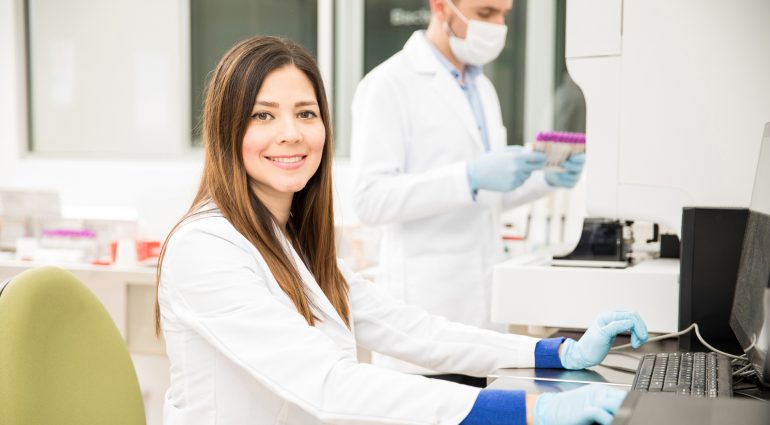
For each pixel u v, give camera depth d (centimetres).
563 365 135
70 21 406
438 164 220
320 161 133
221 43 392
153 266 285
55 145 415
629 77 166
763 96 158
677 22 162
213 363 114
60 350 120
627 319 133
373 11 379
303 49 128
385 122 213
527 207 280
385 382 102
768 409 77
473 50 217
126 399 130
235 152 120
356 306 144
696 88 162
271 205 128
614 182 169
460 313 217
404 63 221
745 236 141
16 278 117
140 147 403
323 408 101
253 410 115
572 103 310
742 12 158
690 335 152
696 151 163
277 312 107
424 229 216
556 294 165
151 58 398
